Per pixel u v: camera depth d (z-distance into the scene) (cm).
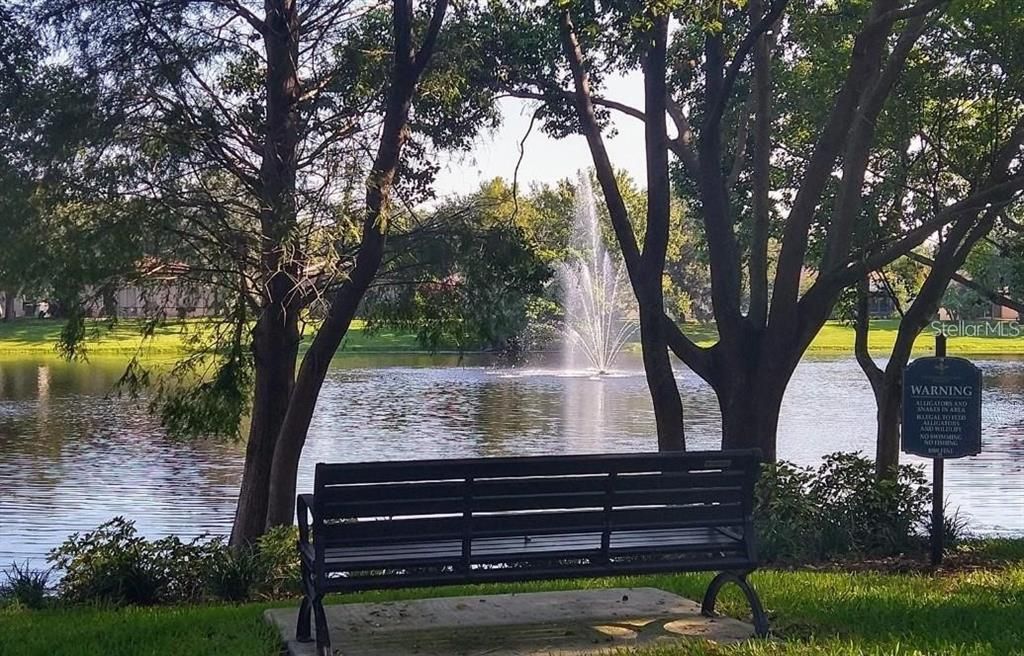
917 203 1416
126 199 1002
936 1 962
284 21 1102
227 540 1253
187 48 1043
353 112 1127
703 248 1917
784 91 1386
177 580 897
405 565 559
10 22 993
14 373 4144
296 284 1015
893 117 1280
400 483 560
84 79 996
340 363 4900
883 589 727
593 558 586
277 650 589
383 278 1179
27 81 999
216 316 1111
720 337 1136
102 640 623
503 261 1152
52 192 985
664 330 1159
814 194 1073
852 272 1070
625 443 2184
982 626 603
